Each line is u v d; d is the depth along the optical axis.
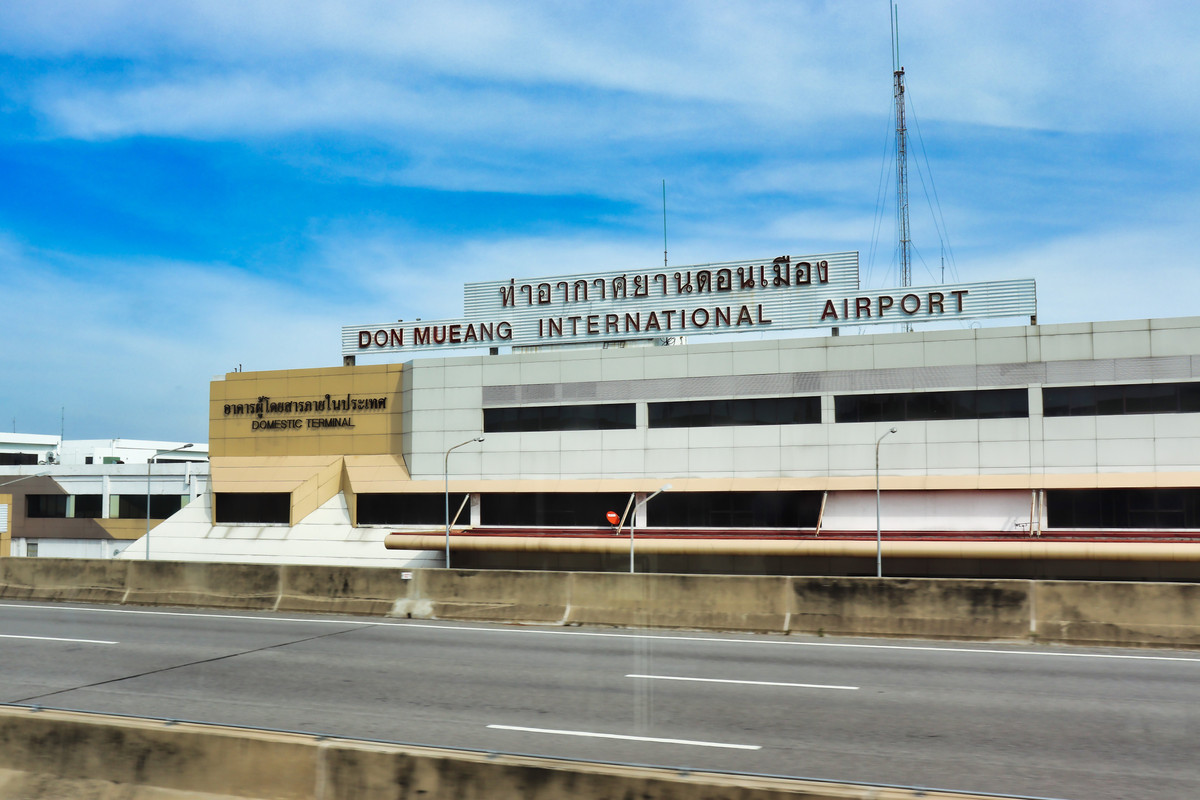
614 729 10.27
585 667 14.14
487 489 42.75
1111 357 35.78
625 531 39.59
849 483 38.06
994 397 37.03
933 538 35.06
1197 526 34.22
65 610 21.91
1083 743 9.62
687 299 43.00
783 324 41.41
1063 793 7.95
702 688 12.53
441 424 44.28
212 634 17.78
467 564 41.06
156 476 59.84
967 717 10.80
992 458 36.72
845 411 38.91
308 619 20.06
